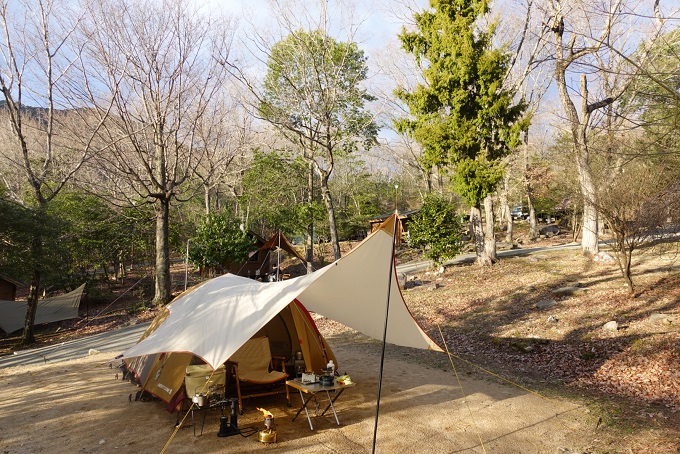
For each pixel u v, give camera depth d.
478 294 15.43
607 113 11.19
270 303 6.34
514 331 11.20
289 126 23.80
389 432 6.11
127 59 20.95
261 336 8.30
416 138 18.86
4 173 32.69
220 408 7.02
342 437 5.96
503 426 6.25
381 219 35.44
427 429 6.19
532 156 34.06
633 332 9.64
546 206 38.22
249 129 32.53
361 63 25.34
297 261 34.47
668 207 9.85
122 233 27.67
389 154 36.00
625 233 12.10
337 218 38.47
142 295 26.84
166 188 22.47
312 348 7.93
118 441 5.88
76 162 24.44
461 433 6.04
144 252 31.58
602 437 5.81
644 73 6.35
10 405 7.50
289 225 30.58
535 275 16.98
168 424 6.45
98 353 12.62
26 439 6.02
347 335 13.15
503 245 29.77
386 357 10.42
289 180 31.23
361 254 6.05
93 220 27.33
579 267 17.16
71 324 23.16
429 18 19.05
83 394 7.97
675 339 8.79
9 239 18.19
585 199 12.82
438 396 7.54
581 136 15.12
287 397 7.19
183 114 23.05
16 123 20.80
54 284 26.75
